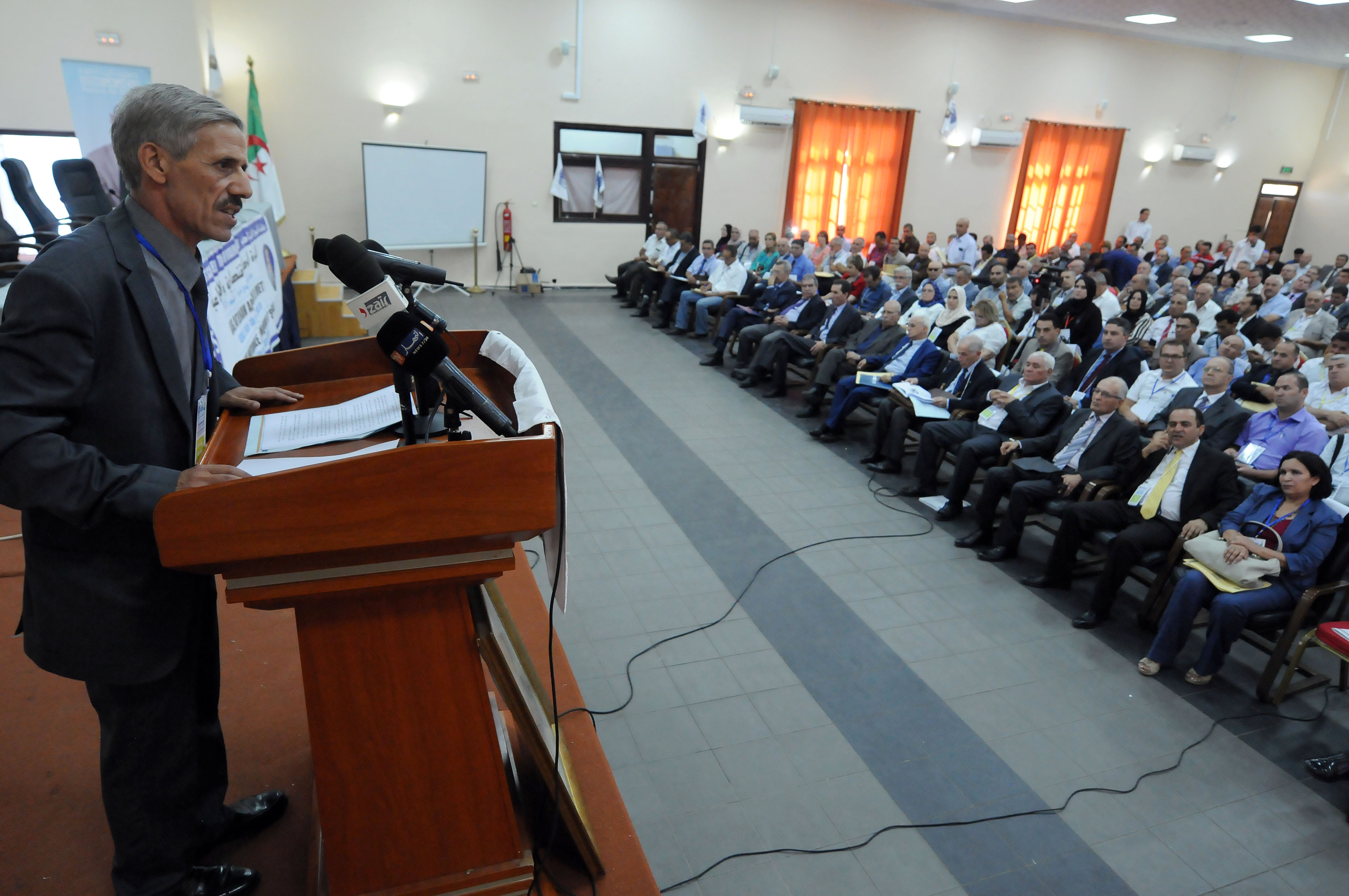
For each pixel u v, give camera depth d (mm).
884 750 2637
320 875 1159
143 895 1161
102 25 6180
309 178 9484
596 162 10633
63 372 879
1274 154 14375
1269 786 2588
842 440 5703
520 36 9836
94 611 988
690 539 4023
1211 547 3092
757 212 11648
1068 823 2385
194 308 1068
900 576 3809
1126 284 10461
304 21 8992
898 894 2111
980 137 12148
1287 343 4801
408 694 1031
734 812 2338
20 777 1494
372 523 874
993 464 4465
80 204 4535
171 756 1125
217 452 1083
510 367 1267
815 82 11266
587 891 1277
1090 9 10812
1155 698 3012
